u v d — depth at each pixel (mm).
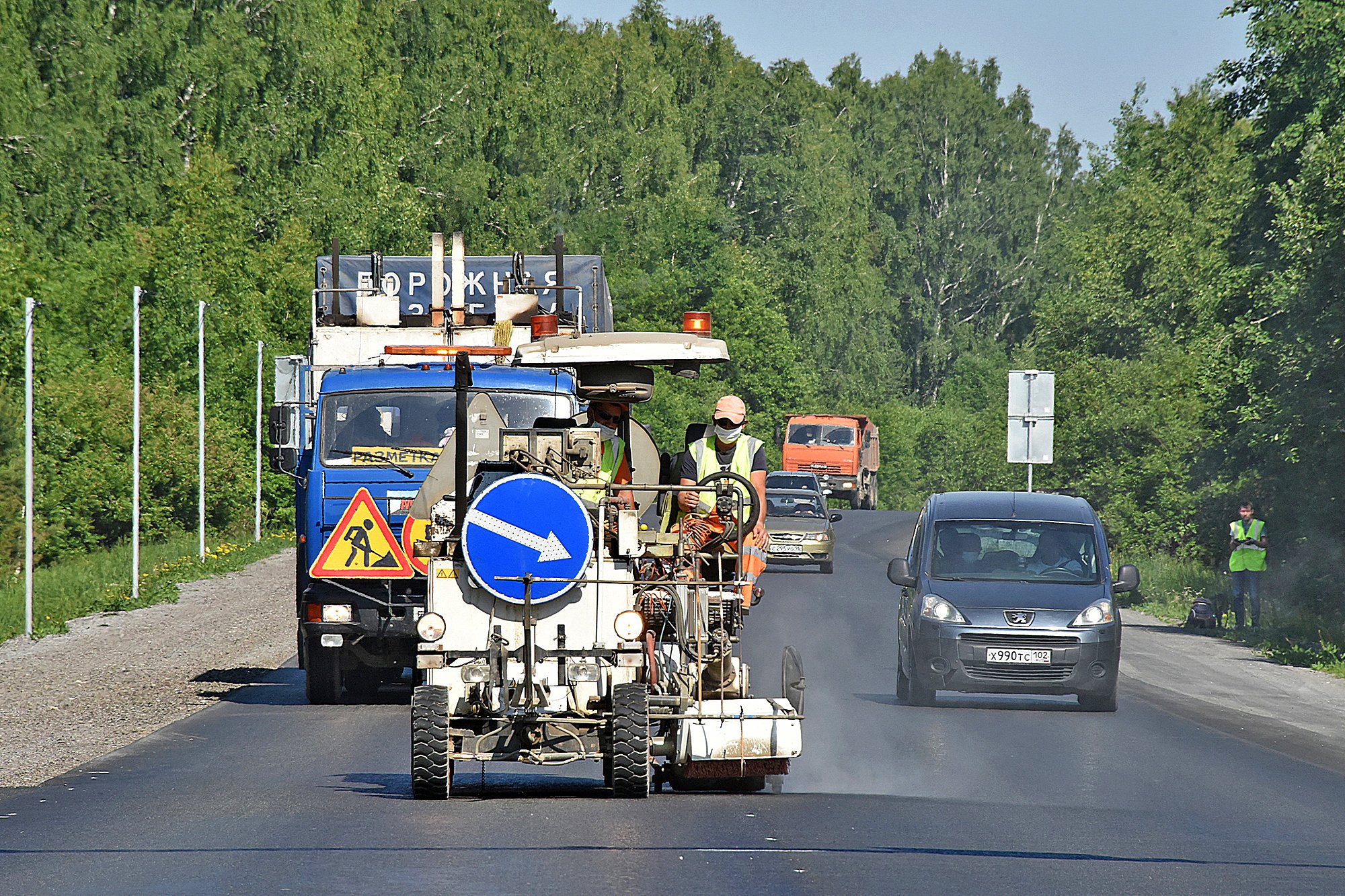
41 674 79875
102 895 28297
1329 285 117500
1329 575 123938
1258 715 64500
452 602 39656
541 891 28172
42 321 199000
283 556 186750
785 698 41031
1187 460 149500
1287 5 158750
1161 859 32688
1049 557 67312
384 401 65062
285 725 58625
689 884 28922
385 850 32594
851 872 30344
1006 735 55875
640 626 39250
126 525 196625
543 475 39344
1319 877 30922
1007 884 29500
